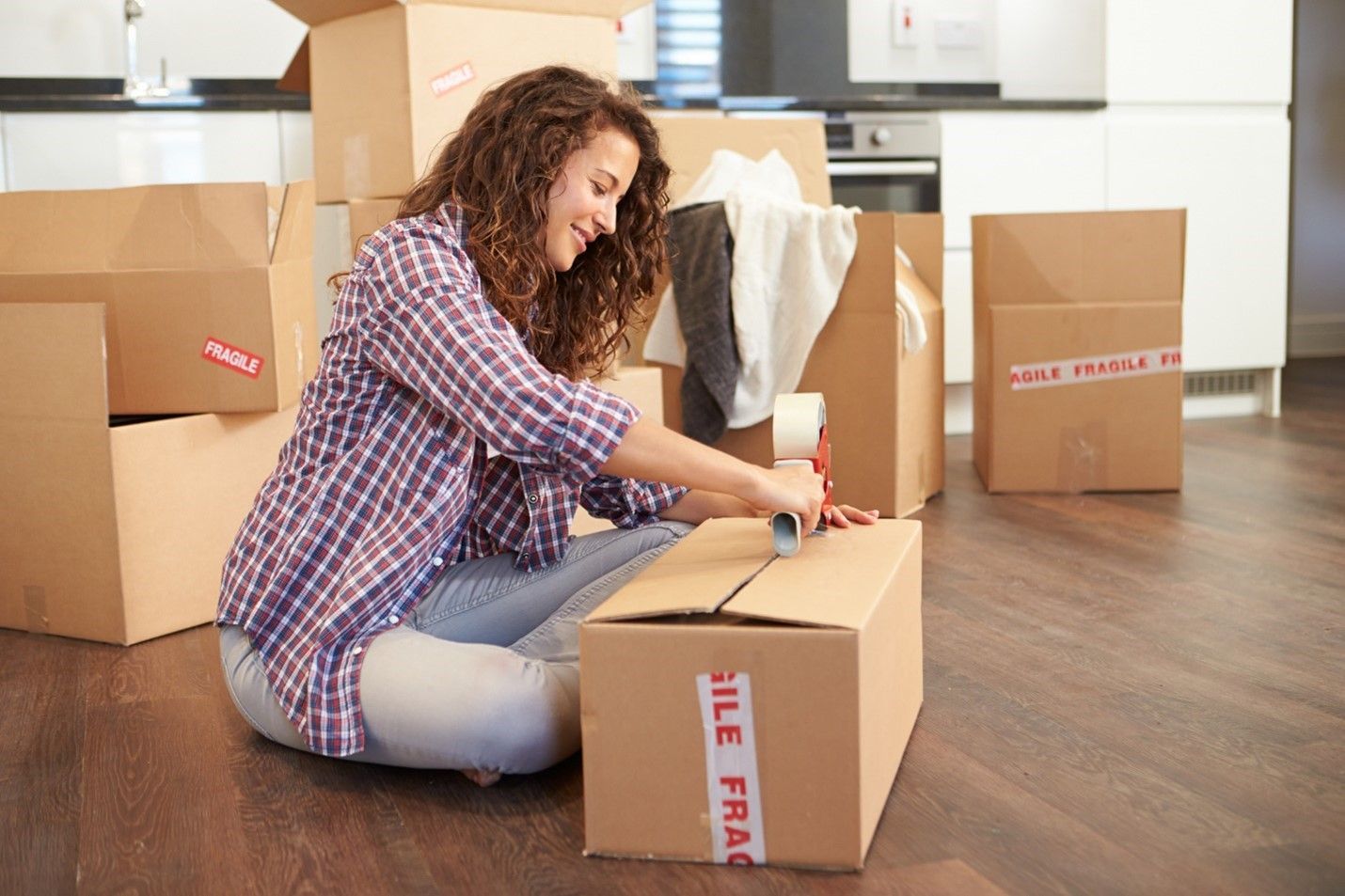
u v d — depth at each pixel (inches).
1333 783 54.9
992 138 156.1
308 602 56.9
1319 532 101.4
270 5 150.8
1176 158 160.1
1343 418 159.3
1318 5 234.2
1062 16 162.7
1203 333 161.5
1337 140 236.8
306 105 141.4
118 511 79.7
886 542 58.3
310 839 52.6
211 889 48.7
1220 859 48.4
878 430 107.7
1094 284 117.0
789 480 54.4
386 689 55.1
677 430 113.9
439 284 53.2
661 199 62.3
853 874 47.6
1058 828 51.3
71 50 146.3
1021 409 119.6
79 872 50.4
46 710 69.5
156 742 64.1
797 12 171.0
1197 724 62.2
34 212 87.7
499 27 96.7
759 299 107.9
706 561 55.2
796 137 135.9
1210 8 158.6
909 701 59.7
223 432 85.7
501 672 54.7
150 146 137.9
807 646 46.3
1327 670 69.4
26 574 84.3
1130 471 118.7
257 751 62.3
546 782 57.1
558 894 47.0
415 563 56.6
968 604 84.4
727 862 48.7
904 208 155.0
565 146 55.5
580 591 61.7
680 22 167.9
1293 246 237.9
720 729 47.8
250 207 83.2
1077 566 93.4
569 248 58.1
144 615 81.8
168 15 148.1
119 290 84.8
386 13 93.7
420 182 59.5
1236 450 139.3
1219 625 78.1
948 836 50.7
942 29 176.9
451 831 52.7
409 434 56.1
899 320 106.7
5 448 83.4
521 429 50.8
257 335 83.7
